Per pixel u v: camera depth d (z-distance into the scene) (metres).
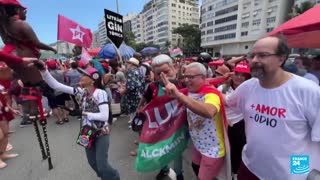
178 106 2.21
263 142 1.53
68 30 5.32
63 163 3.67
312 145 1.45
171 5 97.62
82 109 2.46
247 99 1.66
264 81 1.49
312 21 2.43
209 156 2.08
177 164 2.66
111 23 5.55
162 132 2.24
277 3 48.12
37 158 3.88
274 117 1.46
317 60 4.22
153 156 2.23
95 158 2.58
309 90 1.34
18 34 2.04
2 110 3.73
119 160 3.74
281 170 1.48
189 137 2.42
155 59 2.48
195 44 80.31
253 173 1.69
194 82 1.98
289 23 2.92
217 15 66.88
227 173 2.15
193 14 107.44
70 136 4.93
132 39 81.56
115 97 5.72
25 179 3.22
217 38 68.38
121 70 5.96
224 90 2.57
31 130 5.39
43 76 2.35
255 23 53.69
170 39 99.38
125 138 4.71
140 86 4.40
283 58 1.38
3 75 4.35
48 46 2.27
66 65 9.58
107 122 2.48
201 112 1.74
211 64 4.99
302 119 1.38
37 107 3.04
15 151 4.18
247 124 1.69
